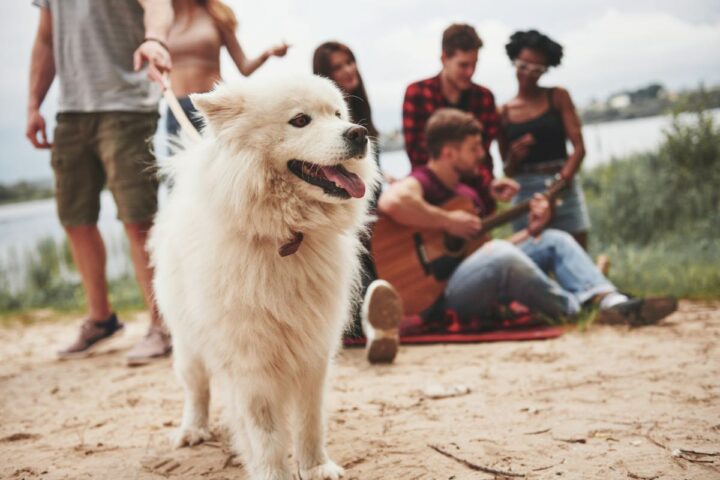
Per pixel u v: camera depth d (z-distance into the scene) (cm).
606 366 403
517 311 541
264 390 254
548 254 553
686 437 283
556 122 593
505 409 338
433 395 368
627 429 297
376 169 289
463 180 574
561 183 564
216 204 250
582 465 261
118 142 490
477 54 557
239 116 254
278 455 253
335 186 256
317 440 274
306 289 257
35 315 860
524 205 547
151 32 389
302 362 262
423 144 573
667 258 712
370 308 443
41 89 520
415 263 527
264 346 252
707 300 575
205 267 252
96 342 555
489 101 588
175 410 379
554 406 337
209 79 471
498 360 439
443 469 268
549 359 431
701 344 439
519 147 596
